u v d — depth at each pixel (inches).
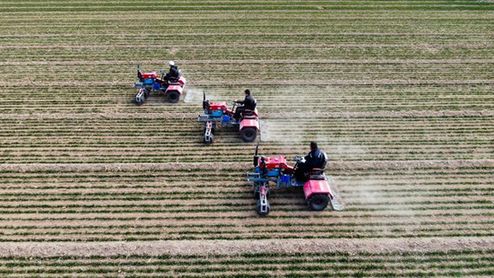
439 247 476.7
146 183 572.1
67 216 516.7
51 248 471.5
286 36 1024.2
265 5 1221.1
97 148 639.8
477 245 478.3
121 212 523.8
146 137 666.2
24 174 585.3
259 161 552.1
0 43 976.9
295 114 725.9
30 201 539.2
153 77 761.6
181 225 505.4
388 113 728.3
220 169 597.3
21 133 672.4
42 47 962.7
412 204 538.3
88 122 701.3
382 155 625.9
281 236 490.0
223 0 1259.2
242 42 992.2
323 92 795.4
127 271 448.8
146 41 995.3
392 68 882.8
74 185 567.2
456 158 619.2
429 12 1178.6
